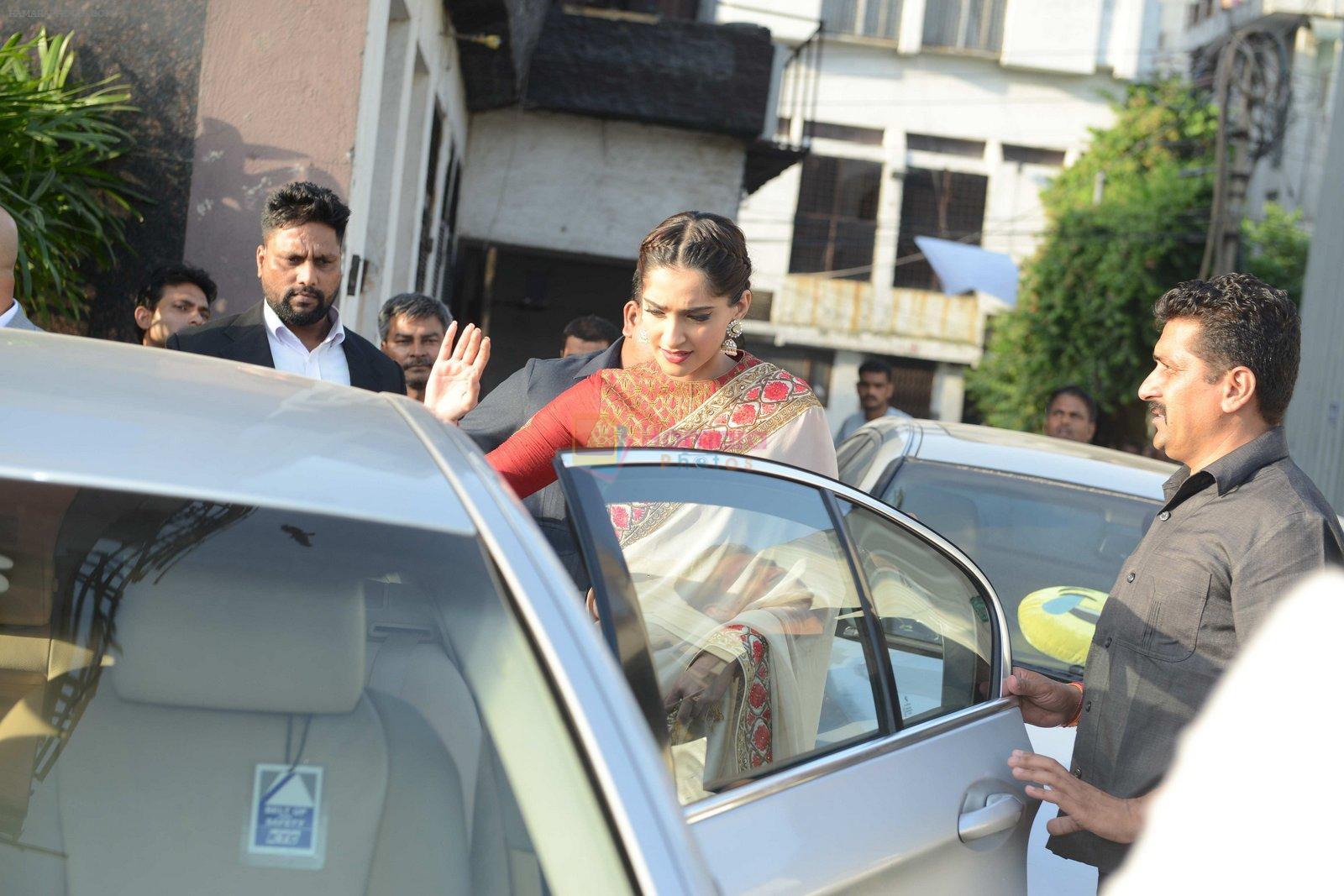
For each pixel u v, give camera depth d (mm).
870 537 2361
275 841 1402
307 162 5289
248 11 5246
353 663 1480
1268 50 20266
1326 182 13383
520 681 1451
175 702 1455
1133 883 2135
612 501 1967
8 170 4750
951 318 28094
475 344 2568
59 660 1482
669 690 1980
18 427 1515
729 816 1814
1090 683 2322
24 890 1343
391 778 1443
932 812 2055
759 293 27922
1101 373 23547
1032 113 28297
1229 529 2178
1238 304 2223
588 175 13172
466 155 13000
